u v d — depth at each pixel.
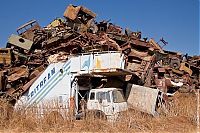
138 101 22.20
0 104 18.75
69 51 30.28
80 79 21.94
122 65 21.58
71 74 22.05
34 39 35.66
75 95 21.52
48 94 22.61
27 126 16.81
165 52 41.19
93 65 21.80
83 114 19.28
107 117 19.25
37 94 23.20
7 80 28.64
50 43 32.16
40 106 20.31
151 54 33.22
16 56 34.12
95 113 19.22
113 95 20.03
